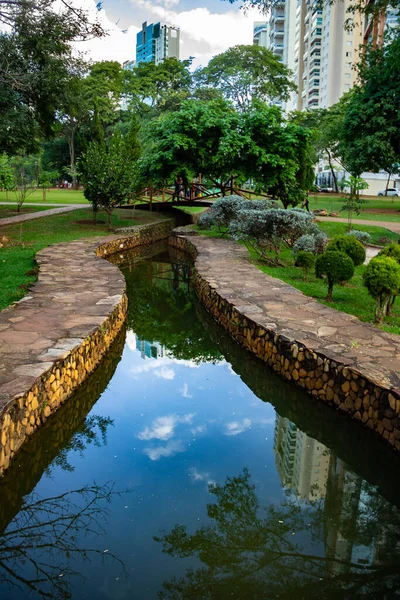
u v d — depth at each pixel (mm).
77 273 9891
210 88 43188
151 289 12531
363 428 5031
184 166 19359
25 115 15812
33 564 3477
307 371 5879
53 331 6258
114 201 17797
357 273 11180
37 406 4824
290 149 18453
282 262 12250
